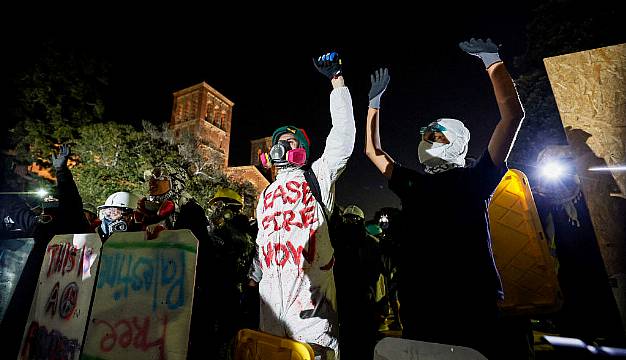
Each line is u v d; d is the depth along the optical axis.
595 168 2.07
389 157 2.47
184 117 49.38
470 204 1.92
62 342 2.91
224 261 3.71
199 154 27.70
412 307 1.97
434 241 1.96
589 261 2.87
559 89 2.23
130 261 2.80
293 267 2.36
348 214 4.66
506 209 2.02
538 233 1.88
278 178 2.71
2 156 15.64
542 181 2.90
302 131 2.84
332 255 2.50
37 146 16.16
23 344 3.12
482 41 2.01
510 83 1.88
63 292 3.08
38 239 3.64
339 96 2.53
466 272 1.83
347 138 2.46
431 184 2.09
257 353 2.19
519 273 1.88
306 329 2.24
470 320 1.77
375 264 4.80
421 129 2.36
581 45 7.92
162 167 3.76
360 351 3.82
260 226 2.68
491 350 1.73
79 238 3.16
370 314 3.98
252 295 3.15
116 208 4.07
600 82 2.12
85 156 16.69
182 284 2.60
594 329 2.87
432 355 1.65
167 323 2.54
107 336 2.68
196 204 3.51
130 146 18.73
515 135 1.83
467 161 2.42
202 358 3.10
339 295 3.92
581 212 2.80
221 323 3.54
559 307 1.76
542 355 3.03
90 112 18.44
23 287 3.46
